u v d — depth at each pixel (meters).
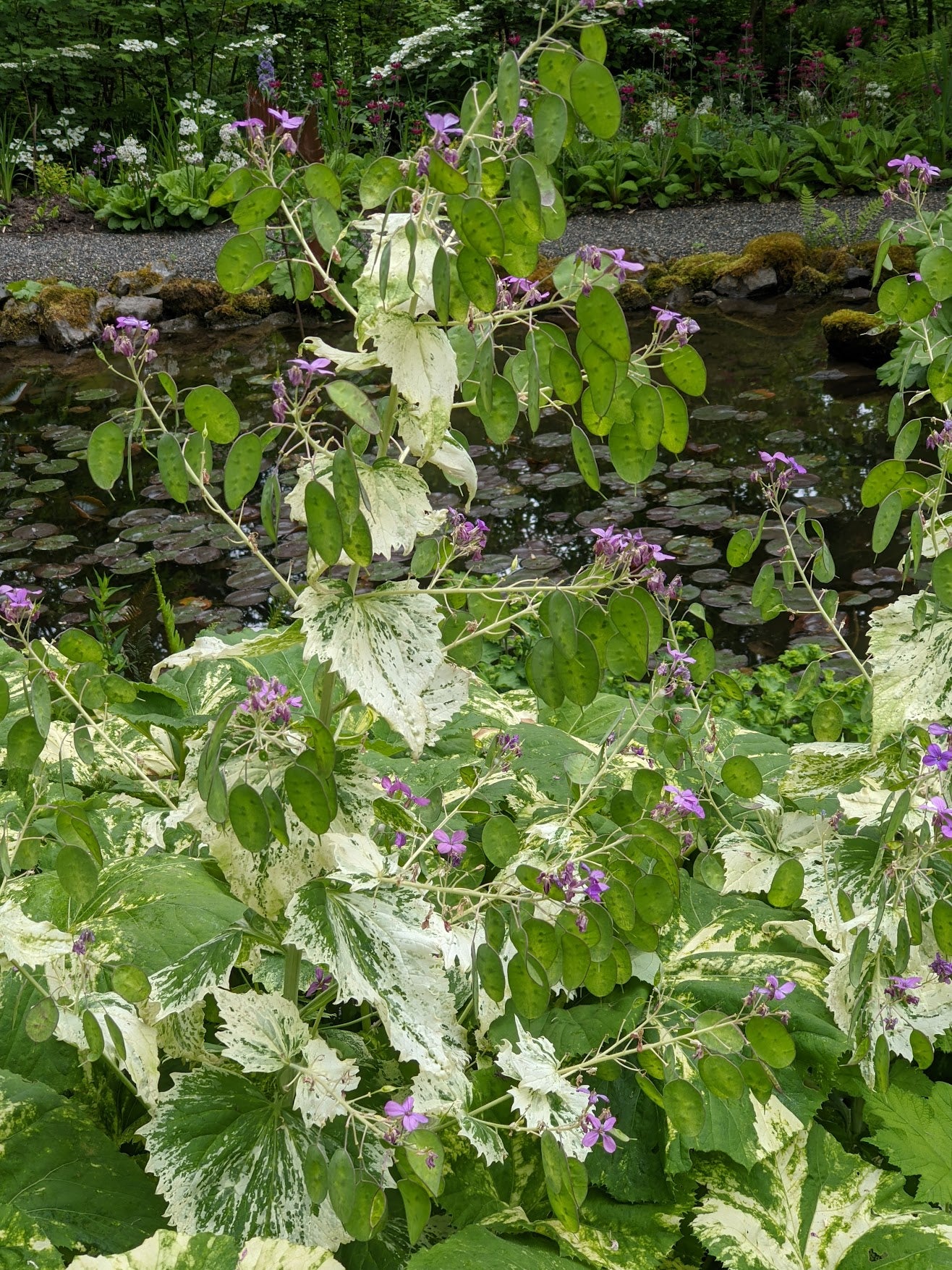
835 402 5.89
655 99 10.83
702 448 5.35
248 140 1.33
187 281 7.91
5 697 1.44
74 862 1.43
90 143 10.91
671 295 7.89
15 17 10.88
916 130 9.91
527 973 1.42
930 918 1.65
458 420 6.05
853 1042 1.65
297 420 1.39
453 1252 1.48
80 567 4.42
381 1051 1.70
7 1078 1.56
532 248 1.29
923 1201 1.58
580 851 1.58
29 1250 1.40
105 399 6.59
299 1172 1.46
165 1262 1.37
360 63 12.25
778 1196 1.60
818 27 12.59
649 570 1.46
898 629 1.67
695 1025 1.52
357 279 1.35
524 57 1.29
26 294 7.72
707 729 1.97
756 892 1.88
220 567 4.41
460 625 1.55
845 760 1.69
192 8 11.45
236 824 1.35
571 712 2.16
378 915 1.41
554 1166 1.43
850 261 7.80
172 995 1.44
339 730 1.52
